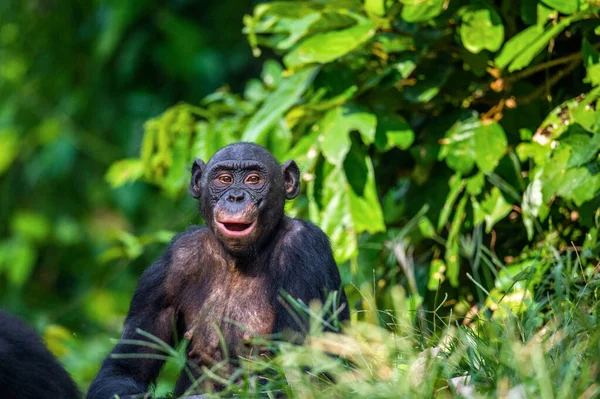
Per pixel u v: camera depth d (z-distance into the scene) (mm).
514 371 7461
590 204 10117
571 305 8453
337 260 10945
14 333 9141
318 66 11141
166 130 12406
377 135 10859
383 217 11844
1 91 22531
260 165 9461
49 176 21969
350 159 11000
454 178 10961
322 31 11086
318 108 11023
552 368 7453
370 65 11297
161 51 21281
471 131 10805
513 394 7133
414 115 11672
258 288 9398
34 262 21812
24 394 8789
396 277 11750
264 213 9383
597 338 7539
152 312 9555
